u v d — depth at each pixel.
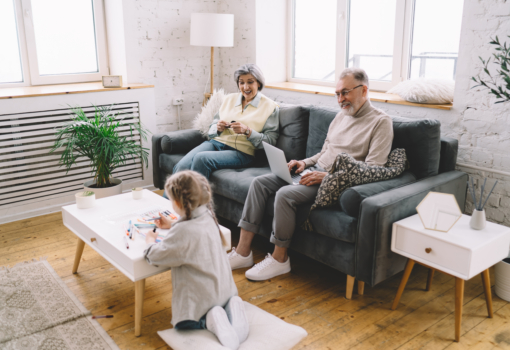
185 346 1.66
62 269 2.41
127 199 2.40
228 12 3.85
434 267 1.82
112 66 3.74
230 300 1.75
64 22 3.50
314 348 1.77
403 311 2.01
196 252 1.67
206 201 1.71
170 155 3.12
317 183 2.23
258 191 2.35
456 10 2.73
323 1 3.50
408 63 3.04
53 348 1.76
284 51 3.86
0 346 1.76
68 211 2.22
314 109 2.75
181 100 3.86
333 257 2.10
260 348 1.67
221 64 4.06
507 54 2.20
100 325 1.92
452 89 2.61
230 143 2.89
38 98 2.99
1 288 2.19
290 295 2.15
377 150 2.21
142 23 3.53
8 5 3.24
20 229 2.93
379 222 1.88
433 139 2.24
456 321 1.79
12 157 2.98
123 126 3.44
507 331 1.86
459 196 2.34
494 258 1.83
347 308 2.04
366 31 3.27
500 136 2.37
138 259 1.75
